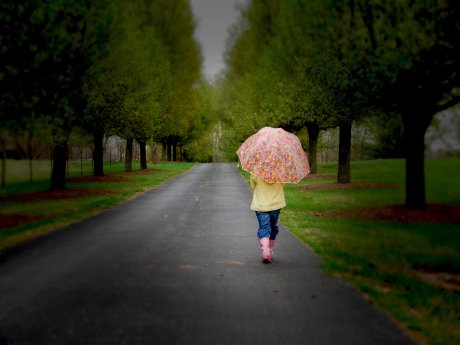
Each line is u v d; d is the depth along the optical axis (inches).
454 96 425.1
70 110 524.1
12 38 372.8
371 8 394.9
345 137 770.8
